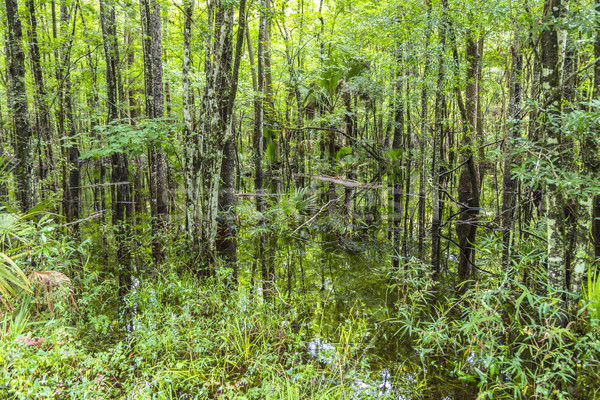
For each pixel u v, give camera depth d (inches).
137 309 153.9
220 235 249.1
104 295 166.2
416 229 280.1
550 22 96.5
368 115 621.3
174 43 413.4
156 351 118.3
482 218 297.6
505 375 110.9
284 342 129.3
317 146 543.2
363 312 152.9
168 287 159.2
